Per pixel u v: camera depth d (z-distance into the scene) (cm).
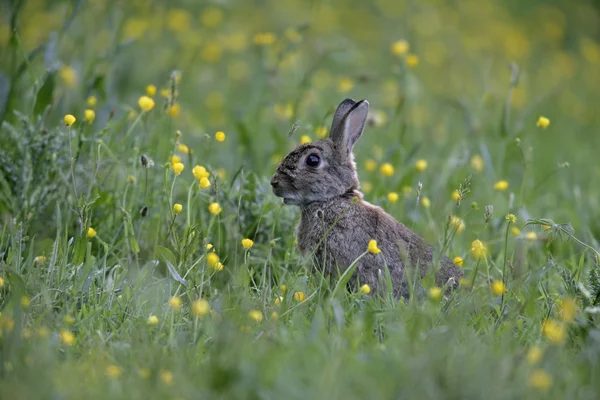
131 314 865
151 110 1287
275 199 1152
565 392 697
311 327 788
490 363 711
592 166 1586
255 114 1566
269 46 1669
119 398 655
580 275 999
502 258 1093
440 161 1448
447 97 1877
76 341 785
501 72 2155
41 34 1708
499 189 1220
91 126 1284
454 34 2348
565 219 1308
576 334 833
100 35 1700
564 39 2547
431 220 1141
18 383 682
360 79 1638
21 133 1142
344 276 912
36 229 1088
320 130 1262
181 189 1189
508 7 2734
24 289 822
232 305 886
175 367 723
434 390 662
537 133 1766
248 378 663
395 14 2383
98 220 1079
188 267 959
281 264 1071
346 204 1054
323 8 2256
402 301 885
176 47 1903
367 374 691
